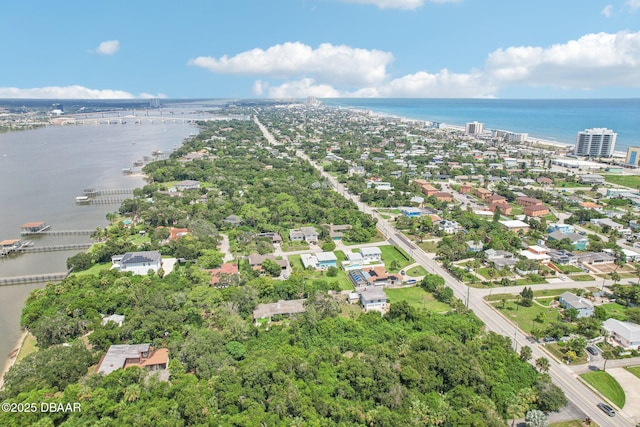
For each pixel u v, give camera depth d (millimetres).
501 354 126688
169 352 128000
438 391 115625
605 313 154250
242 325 138625
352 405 107875
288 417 102062
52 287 168750
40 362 117500
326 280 185875
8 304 169875
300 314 150500
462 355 122562
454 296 174000
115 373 112500
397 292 177250
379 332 141750
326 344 134750
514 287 181625
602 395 116438
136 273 188125
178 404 102250
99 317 146250
